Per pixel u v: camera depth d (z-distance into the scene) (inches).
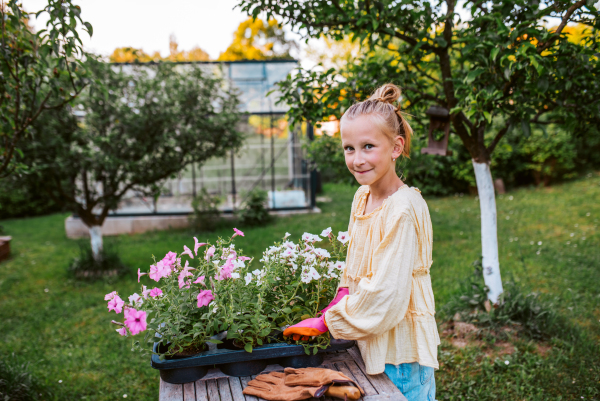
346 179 265.9
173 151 248.1
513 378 110.7
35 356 148.9
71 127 225.1
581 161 423.5
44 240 359.9
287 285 66.2
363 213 57.4
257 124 421.4
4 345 158.1
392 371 53.2
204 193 376.2
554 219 290.7
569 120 113.8
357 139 49.3
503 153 410.0
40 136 210.4
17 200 465.7
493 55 90.7
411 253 47.8
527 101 107.3
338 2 113.3
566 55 97.3
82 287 229.3
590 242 231.1
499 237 258.5
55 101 200.7
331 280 69.7
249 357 56.1
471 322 138.7
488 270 138.3
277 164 433.7
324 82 126.9
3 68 94.9
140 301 58.3
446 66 122.2
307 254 69.5
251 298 63.5
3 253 292.4
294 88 127.6
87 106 220.4
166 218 390.3
